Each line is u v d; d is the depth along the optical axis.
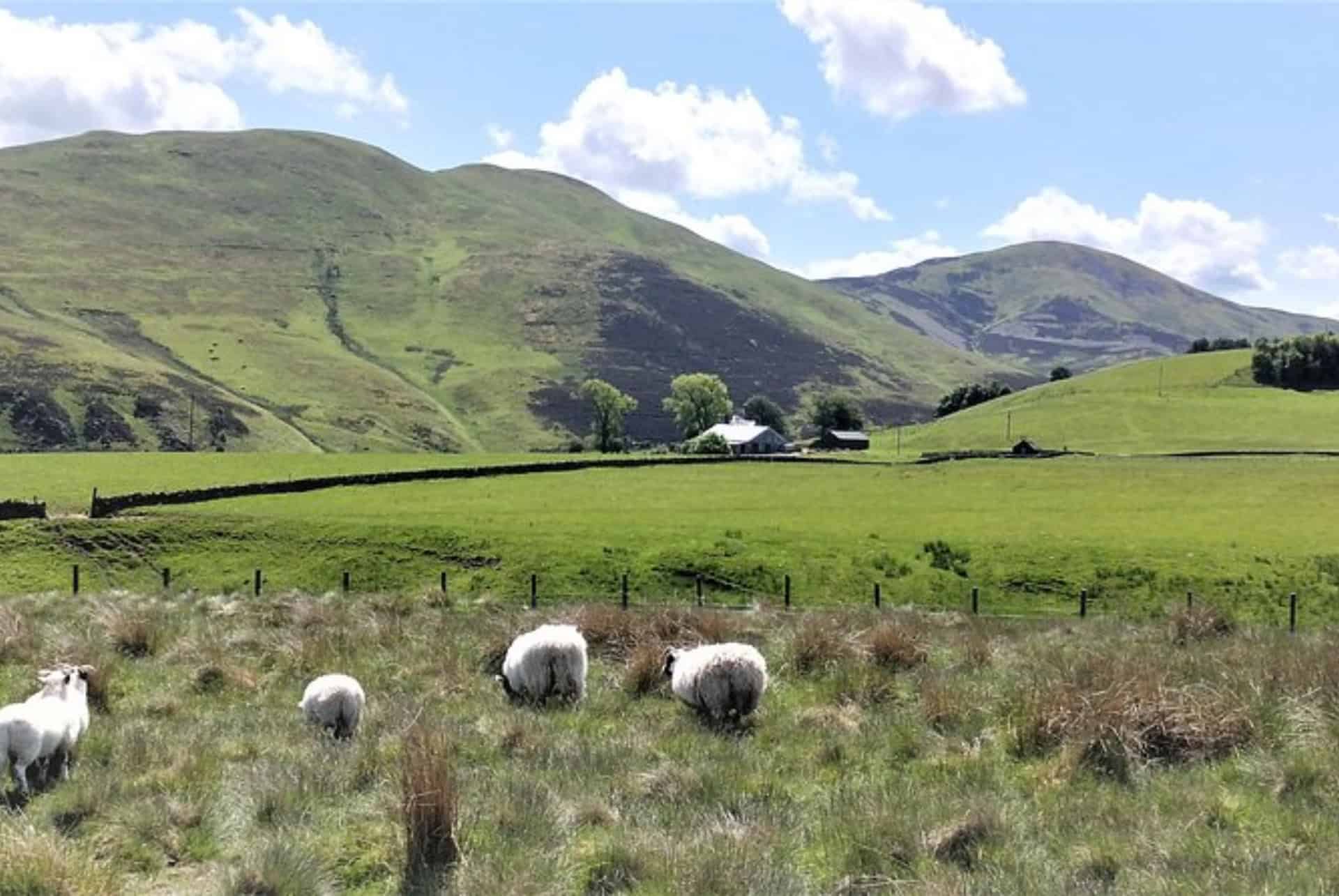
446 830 9.58
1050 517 63.75
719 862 9.16
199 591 38.53
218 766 12.55
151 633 21.62
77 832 10.30
